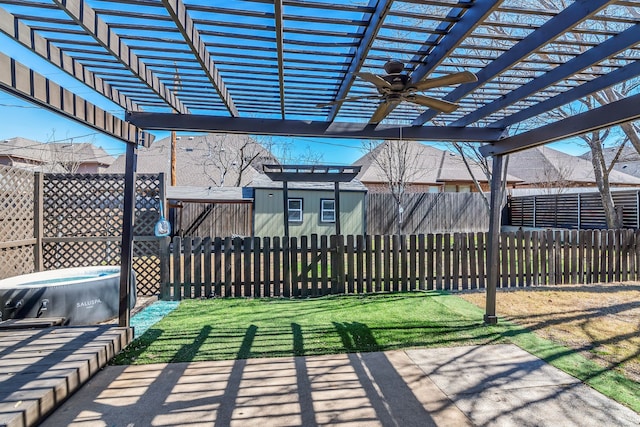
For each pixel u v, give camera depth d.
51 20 2.13
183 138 20.55
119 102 3.30
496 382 2.71
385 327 3.96
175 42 2.48
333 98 3.51
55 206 5.34
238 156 19.47
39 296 3.78
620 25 2.53
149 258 5.53
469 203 14.54
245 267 5.48
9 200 4.49
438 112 3.58
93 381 2.72
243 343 3.51
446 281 5.85
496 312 4.54
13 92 2.02
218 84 2.98
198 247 5.42
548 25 2.23
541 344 3.45
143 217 5.63
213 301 5.23
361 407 2.38
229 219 13.33
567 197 11.42
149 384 2.68
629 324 4.04
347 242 5.67
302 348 3.38
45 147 16.88
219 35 2.40
